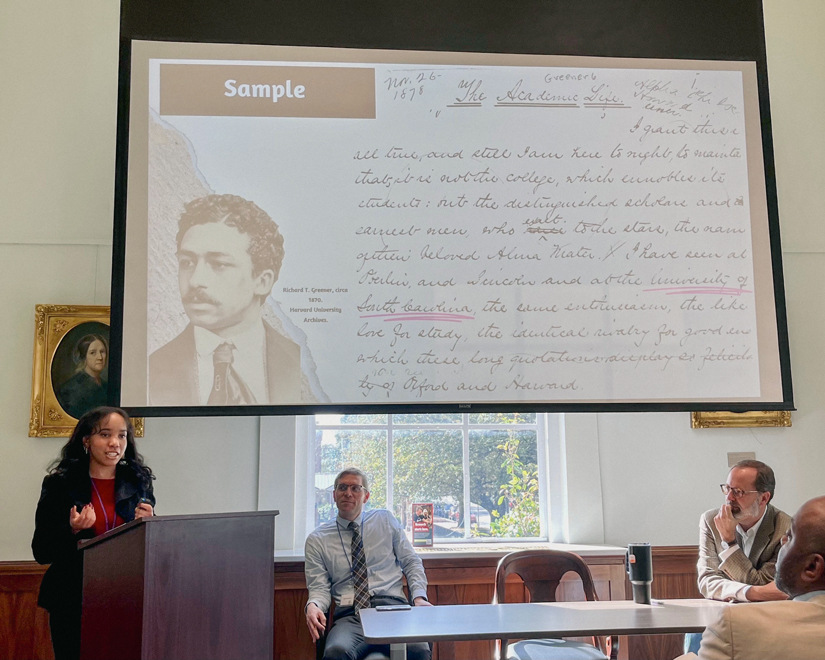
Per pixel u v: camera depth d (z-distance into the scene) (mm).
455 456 4211
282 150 3811
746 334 3869
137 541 1947
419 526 4016
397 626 2537
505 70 3977
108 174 3994
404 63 3934
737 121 4035
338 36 3918
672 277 3887
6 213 3895
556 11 4047
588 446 4082
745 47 4098
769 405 3818
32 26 4062
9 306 3826
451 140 3900
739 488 3088
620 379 3785
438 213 3840
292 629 3668
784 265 4277
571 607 2854
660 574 3973
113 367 3559
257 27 3877
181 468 3836
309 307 3715
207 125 3781
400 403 3682
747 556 3104
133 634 1897
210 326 3646
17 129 3971
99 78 4059
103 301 3902
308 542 3486
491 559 3814
